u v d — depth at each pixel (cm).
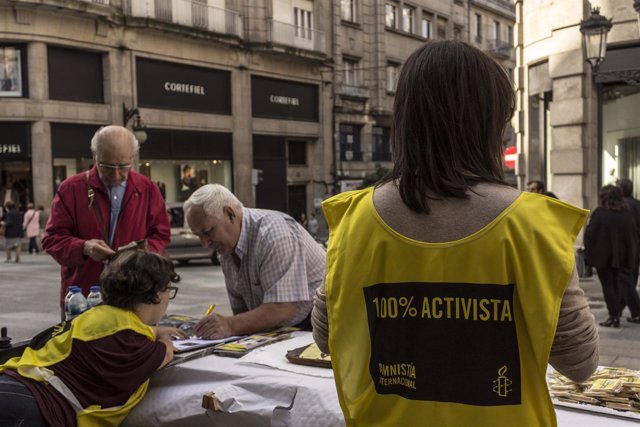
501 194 122
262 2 2630
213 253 1628
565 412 191
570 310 116
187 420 247
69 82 2053
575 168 1056
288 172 2878
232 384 239
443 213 121
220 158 2520
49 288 1174
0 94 1959
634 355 571
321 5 2919
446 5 3688
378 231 127
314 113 2956
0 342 290
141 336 253
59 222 368
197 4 2380
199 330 292
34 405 232
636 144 1023
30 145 1977
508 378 116
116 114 2139
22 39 1933
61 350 248
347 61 3127
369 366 127
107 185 374
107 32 2105
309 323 313
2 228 1997
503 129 132
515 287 116
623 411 187
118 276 260
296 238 305
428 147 125
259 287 308
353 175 3109
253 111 2666
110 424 247
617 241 687
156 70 2288
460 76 125
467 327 117
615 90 1055
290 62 2789
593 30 847
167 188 2359
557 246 117
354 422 129
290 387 226
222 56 2503
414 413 120
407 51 3391
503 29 4347
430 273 120
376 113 3222
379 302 125
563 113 1071
